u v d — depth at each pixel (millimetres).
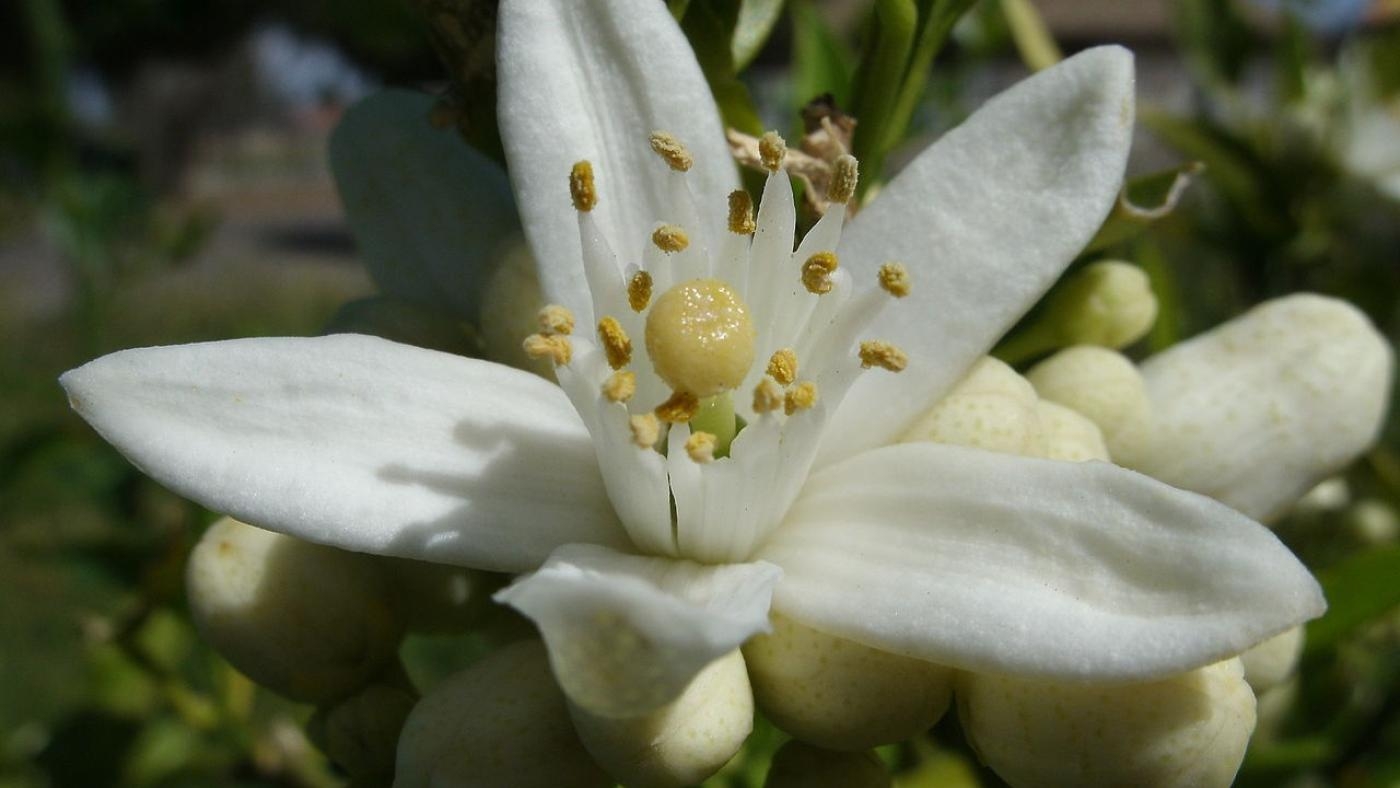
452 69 74
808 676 63
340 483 64
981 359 70
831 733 64
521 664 65
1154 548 58
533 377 68
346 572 72
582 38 68
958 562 61
